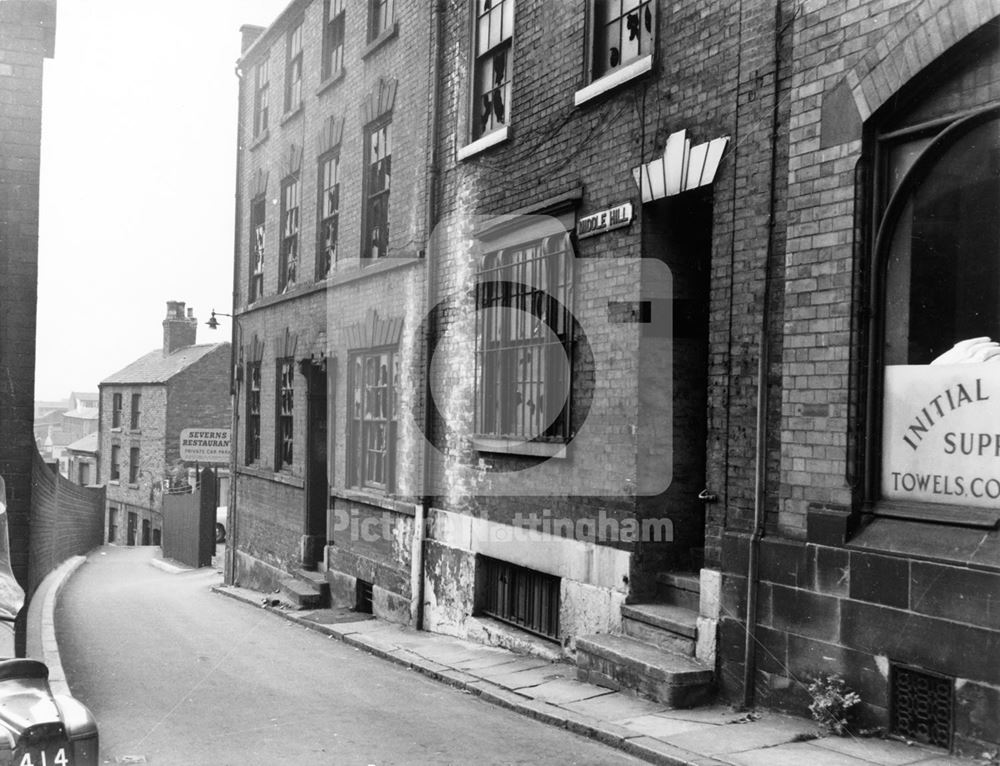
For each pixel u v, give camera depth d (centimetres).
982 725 522
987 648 520
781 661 645
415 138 1210
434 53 1162
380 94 1315
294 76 1708
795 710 633
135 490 4112
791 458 650
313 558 1499
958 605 536
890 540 581
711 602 701
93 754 436
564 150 912
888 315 608
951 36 555
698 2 752
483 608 1030
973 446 551
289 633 1156
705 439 814
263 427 1750
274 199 1752
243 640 1088
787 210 662
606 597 813
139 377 4219
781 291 667
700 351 816
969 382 554
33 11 829
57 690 750
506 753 602
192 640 1079
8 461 823
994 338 547
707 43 741
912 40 577
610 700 712
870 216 613
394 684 831
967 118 556
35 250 833
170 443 3894
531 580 954
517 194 989
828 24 637
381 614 1234
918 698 563
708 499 718
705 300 815
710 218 817
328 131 1500
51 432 7031
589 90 862
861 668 591
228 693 779
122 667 894
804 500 639
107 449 4438
